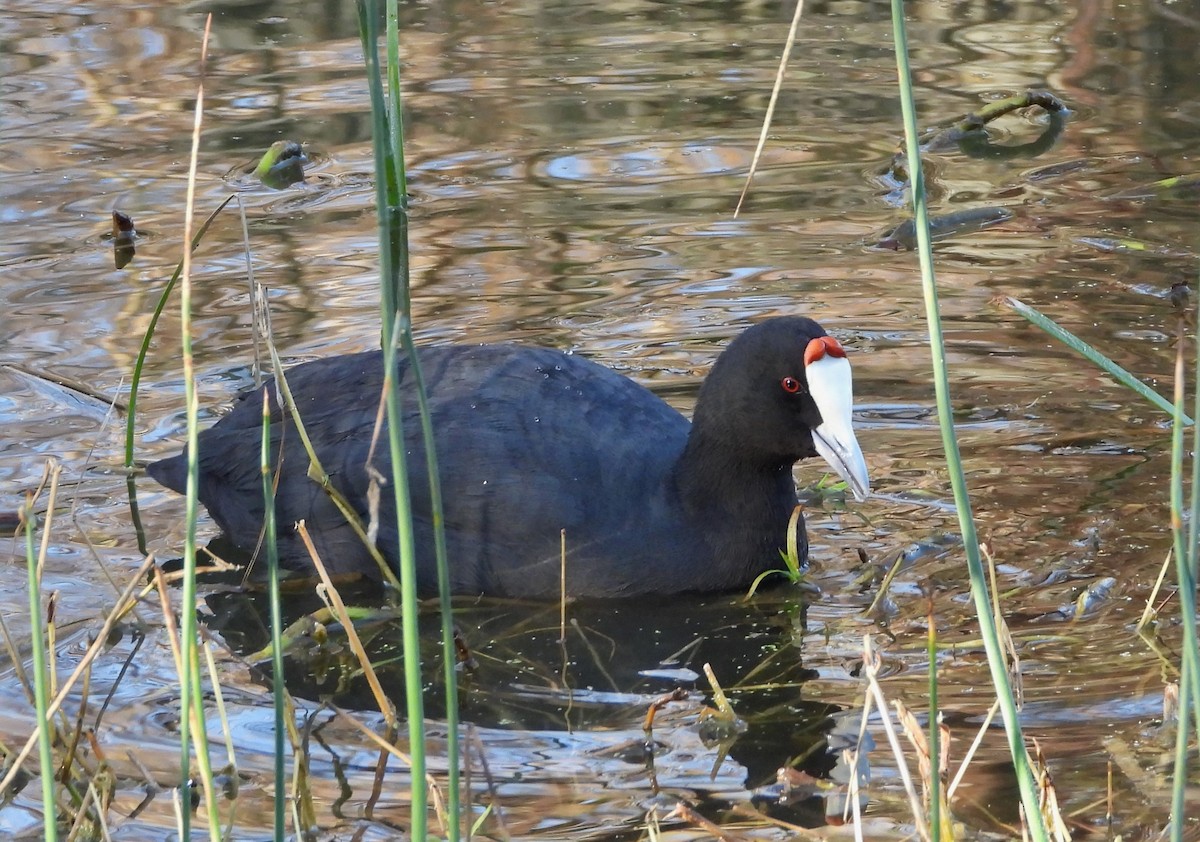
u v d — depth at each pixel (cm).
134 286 1452
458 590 1024
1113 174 1686
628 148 1812
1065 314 1341
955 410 1202
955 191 1659
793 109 1938
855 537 1060
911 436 1169
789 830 710
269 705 870
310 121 1906
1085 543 1003
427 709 864
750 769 777
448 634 551
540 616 991
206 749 607
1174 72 2005
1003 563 991
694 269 1477
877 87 2009
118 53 2170
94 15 2347
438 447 1015
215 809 613
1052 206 1605
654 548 1002
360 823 732
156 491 1133
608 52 2191
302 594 1030
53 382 1257
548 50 2209
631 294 1418
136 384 1087
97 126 1895
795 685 871
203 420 1194
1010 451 1137
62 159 1791
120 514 1100
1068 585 959
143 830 734
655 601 1004
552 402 1035
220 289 1439
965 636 911
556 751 805
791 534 1002
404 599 532
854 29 2280
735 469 1002
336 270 1473
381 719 848
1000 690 561
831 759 784
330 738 826
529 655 931
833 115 1914
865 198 1648
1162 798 716
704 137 1845
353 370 1084
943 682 856
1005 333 1321
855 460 952
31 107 1953
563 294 1418
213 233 1575
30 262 1506
